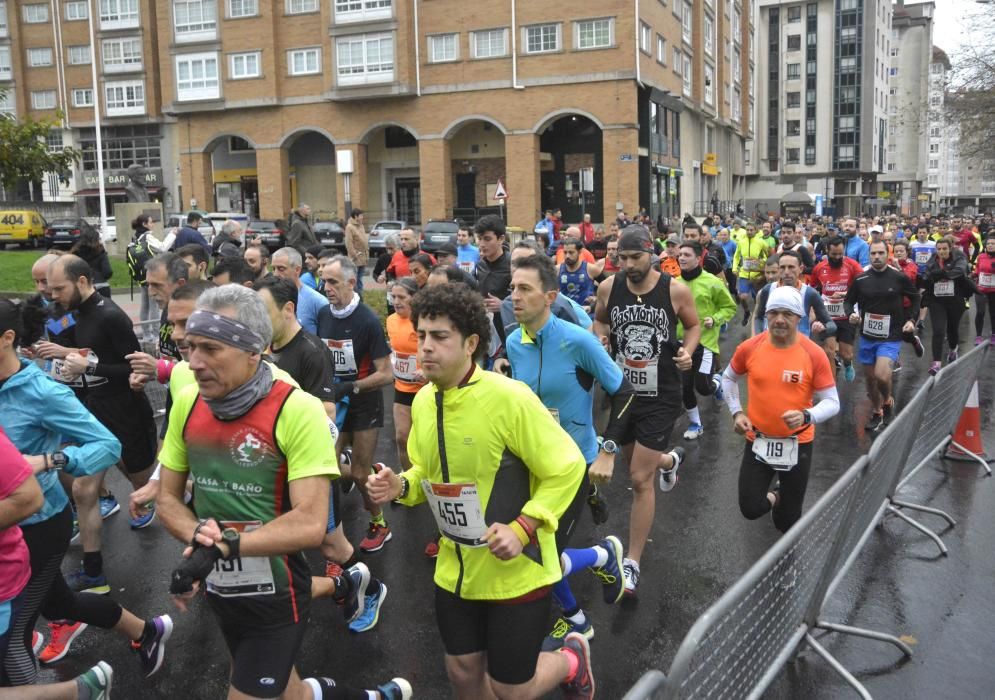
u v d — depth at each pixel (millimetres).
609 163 36781
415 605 5066
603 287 5680
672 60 42875
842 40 81312
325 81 40625
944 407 7148
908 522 6023
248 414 2861
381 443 8898
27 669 3445
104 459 3764
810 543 3867
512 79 37656
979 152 29453
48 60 50531
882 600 5082
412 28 39031
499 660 3055
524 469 3064
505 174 41094
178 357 5824
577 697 3525
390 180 43812
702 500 6992
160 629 4180
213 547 2625
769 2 83562
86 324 5504
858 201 81562
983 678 4227
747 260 16953
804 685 4145
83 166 50812
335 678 4250
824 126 83438
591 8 36094
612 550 4434
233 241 12555
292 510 2814
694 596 5133
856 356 13500
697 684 2713
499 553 2846
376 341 5676
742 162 66688
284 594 2971
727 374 5359
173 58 43250
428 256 7445
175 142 49062
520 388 3002
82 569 5559
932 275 12172
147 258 14195
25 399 3678
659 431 5223
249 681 2918
